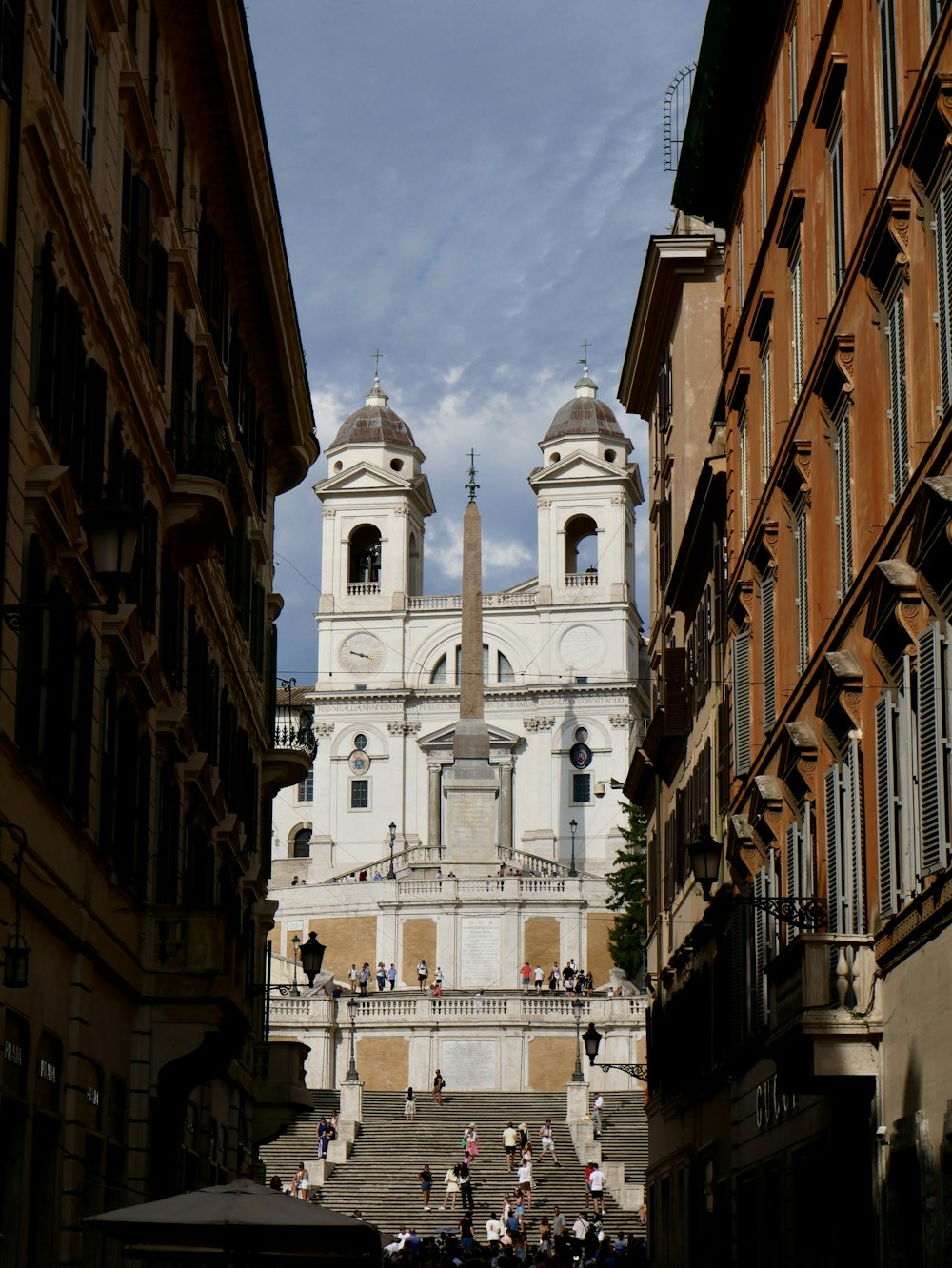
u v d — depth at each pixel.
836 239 25.30
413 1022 78.19
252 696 40.78
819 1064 22.47
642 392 54.16
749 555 32.41
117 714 25.39
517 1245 50.16
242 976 30.47
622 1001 77.12
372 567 117.00
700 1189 40.50
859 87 23.86
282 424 44.22
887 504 22.06
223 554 35.62
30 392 20.55
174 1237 18.78
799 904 26.59
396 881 93.94
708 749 39.59
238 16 30.34
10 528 19.48
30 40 20.23
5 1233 20.23
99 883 24.75
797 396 28.23
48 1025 21.89
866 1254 23.50
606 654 112.06
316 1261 20.53
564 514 114.75
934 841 19.52
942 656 19.27
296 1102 42.31
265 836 44.59
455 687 112.56
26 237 20.08
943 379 19.33
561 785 110.75
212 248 33.38
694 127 35.03
